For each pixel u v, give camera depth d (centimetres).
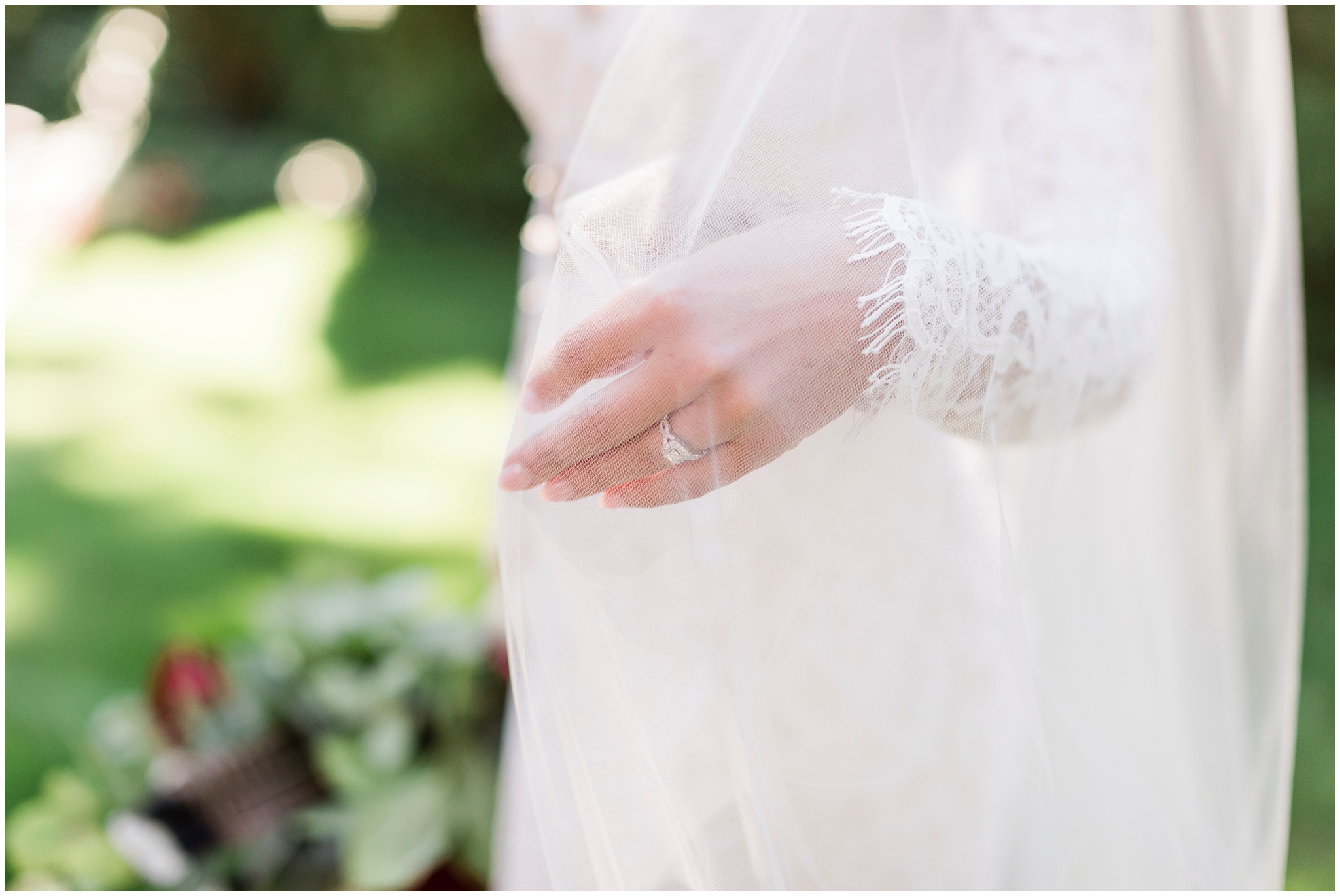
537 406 58
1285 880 177
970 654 83
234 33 785
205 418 417
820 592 75
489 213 722
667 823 64
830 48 65
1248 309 96
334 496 353
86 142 755
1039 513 79
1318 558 287
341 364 488
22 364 464
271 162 771
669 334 56
